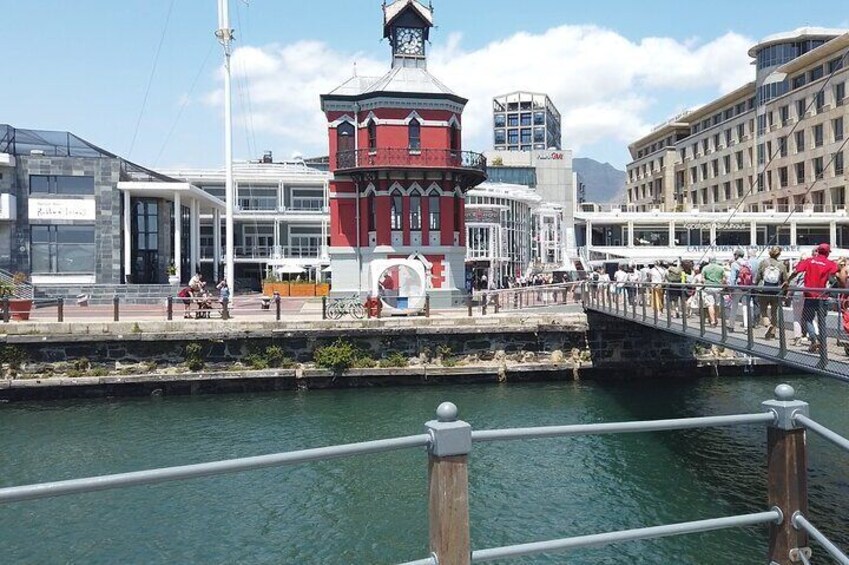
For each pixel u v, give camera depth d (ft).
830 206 218.18
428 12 128.47
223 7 120.37
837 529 44.24
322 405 82.74
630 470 58.03
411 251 123.03
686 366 100.17
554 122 449.48
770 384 94.99
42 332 87.76
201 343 90.68
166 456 62.90
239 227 219.41
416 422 74.18
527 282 166.40
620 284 83.05
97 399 86.74
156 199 155.43
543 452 63.36
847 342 37.83
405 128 122.11
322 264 204.44
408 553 43.27
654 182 340.39
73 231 138.62
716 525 14.98
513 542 44.50
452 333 95.61
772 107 243.60
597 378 98.43
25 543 44.60
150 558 42.52
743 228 233.14
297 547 44.09
